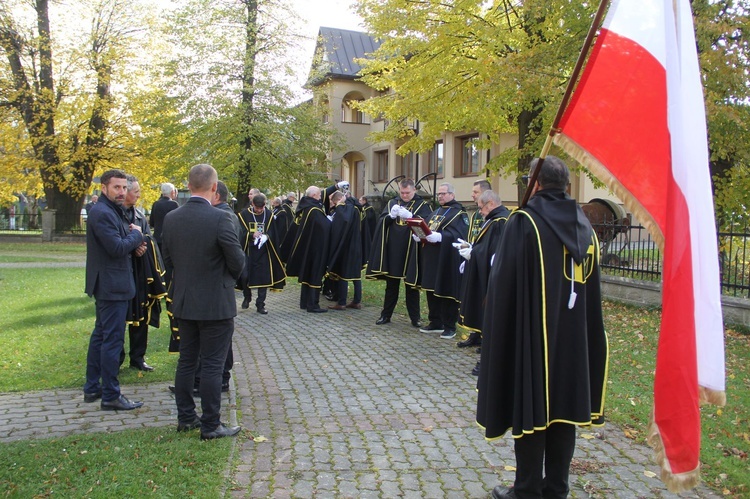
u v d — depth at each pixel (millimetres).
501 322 3141
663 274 2703
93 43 24844
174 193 8734
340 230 10055
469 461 4141
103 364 4922
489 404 3148
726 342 7367
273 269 9844
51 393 5363
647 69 2816
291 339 7949
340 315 9797
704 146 2691
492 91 10312
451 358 6996
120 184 4871
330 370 6430
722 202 10391
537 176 3246
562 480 3260
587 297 3238
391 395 5590
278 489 3656
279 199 12828
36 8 24016
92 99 24172
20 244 23859
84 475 3654
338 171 33156
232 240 4246
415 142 14133
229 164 23391
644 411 5078
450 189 8070
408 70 13062
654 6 2826
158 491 3500
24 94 24062
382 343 7734
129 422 4688
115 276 4883
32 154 25328
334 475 3875
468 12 12008
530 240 3098
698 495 3742
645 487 3818
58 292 10883
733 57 8469
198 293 4223
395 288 8930
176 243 4270
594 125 2918
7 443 4141
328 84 27109
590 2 10141
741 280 8109
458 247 6742
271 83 23438
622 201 2842
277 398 5445
